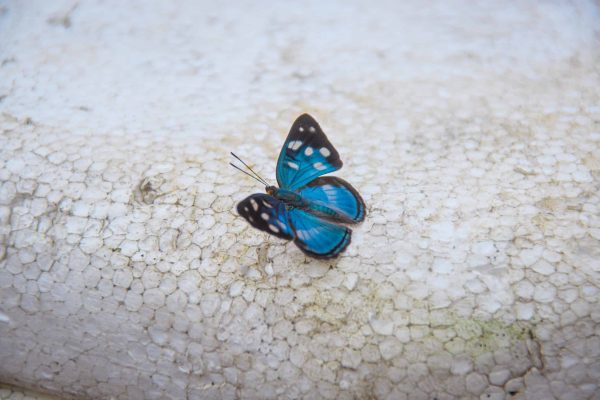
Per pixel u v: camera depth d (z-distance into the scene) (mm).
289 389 309
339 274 314
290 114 354
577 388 302
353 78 366
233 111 355
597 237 315
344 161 340
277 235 304
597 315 304
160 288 317
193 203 329
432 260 315
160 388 318
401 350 306
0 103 354
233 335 312
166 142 344
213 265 318
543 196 326
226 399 314
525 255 313
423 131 348
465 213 323
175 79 366
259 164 338
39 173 335
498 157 337
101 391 324
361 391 306
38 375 326
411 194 329
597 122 345
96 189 332
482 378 303
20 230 326
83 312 319
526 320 306
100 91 360
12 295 323
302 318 311
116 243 322
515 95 356
